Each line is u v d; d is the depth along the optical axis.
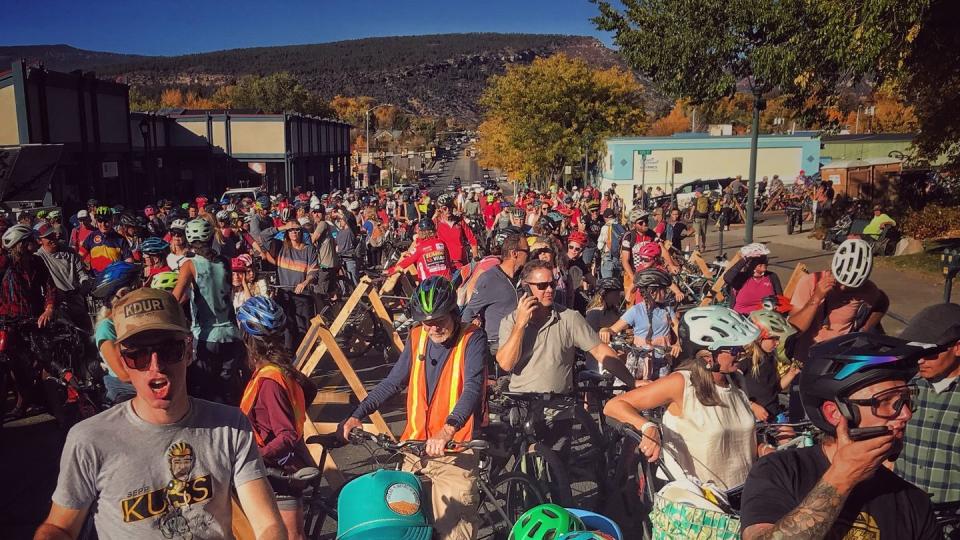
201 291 6.14
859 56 15.97
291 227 10.00
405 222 21.92
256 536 2.63
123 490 2.50
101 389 7.20
